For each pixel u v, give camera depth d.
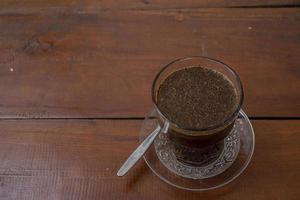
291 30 0.59
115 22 0.61
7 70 0.58
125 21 0.61
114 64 0.58
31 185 0.50
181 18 0.61
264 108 0.53
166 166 0.50
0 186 0.50
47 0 0.63
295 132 0.51
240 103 0.45
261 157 0.50
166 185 0.49
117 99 0.55
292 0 0.61
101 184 0.50
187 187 0.49
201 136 0.45
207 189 0.48
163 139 0.52
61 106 0.55
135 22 0.61
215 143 0.48
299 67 0.56
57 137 0.53
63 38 0.60
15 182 0.51
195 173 0.49
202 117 0.46
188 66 0.49
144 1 0.63
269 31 0.59
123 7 0.62
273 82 0.55
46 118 0.54
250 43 0.58
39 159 0.52
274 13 0.60
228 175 0.49
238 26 0.59
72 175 0.51
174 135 0.47
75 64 0.58
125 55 0.58
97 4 0.63
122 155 0.51
